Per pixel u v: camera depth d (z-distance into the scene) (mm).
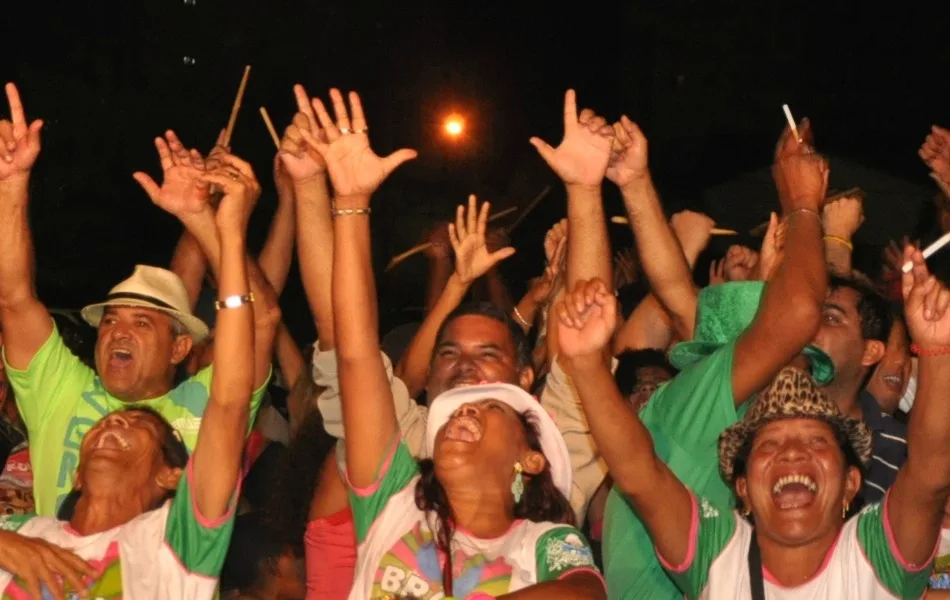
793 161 4434
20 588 4234
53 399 4945
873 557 3965
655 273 4980
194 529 4219
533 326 6355
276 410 6020
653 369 5348
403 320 8234
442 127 11555
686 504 4086
